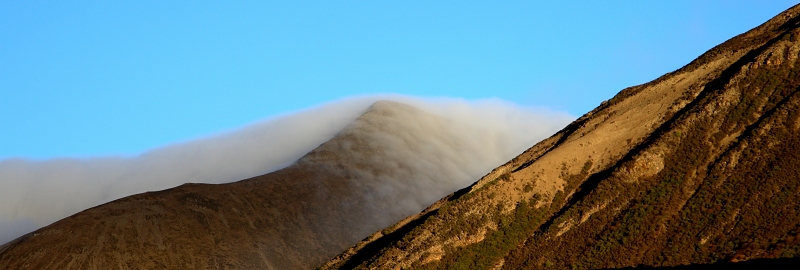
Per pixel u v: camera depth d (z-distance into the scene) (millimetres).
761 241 120375
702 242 125875
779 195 126625
